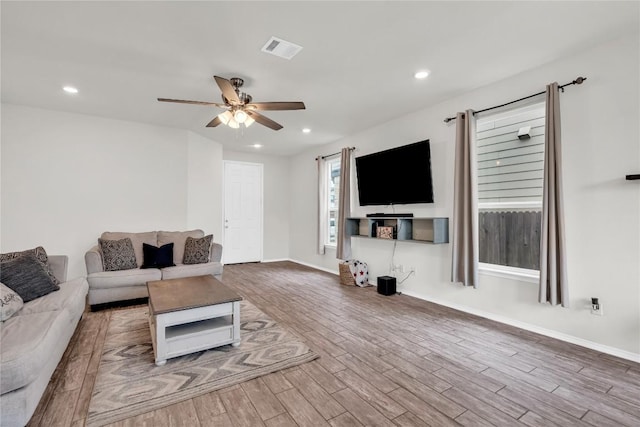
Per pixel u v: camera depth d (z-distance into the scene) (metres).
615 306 2.54
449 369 2.31
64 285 2.95
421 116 4.15
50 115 4.21
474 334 2.95
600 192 2.61
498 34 2.45
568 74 2.79
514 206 3.33
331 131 5.21
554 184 2.74
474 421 1.74
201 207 5.57
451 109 3.78
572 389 2.06
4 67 2.98
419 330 3.05
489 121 3.53
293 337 2.86
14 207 4.04
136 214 4.80
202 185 5.59
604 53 2.58
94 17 2.23
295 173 7.38
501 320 3.27
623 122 2.49
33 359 1.62
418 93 3.62
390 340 2.81
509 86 3.21
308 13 2.19
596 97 2.63
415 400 1.93
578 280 2.72
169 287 2.93
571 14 2.20
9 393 1.56
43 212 4.20
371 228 4.75
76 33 2.42
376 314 3.53
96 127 4.50
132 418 1.74
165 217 5.03
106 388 2.02
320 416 1.77
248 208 7.17
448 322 3.27
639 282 2.43
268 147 6.55
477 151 3.68
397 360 2.44
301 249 7.09
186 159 5.21
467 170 3.44
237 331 2.63
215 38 2.49
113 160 4.63
